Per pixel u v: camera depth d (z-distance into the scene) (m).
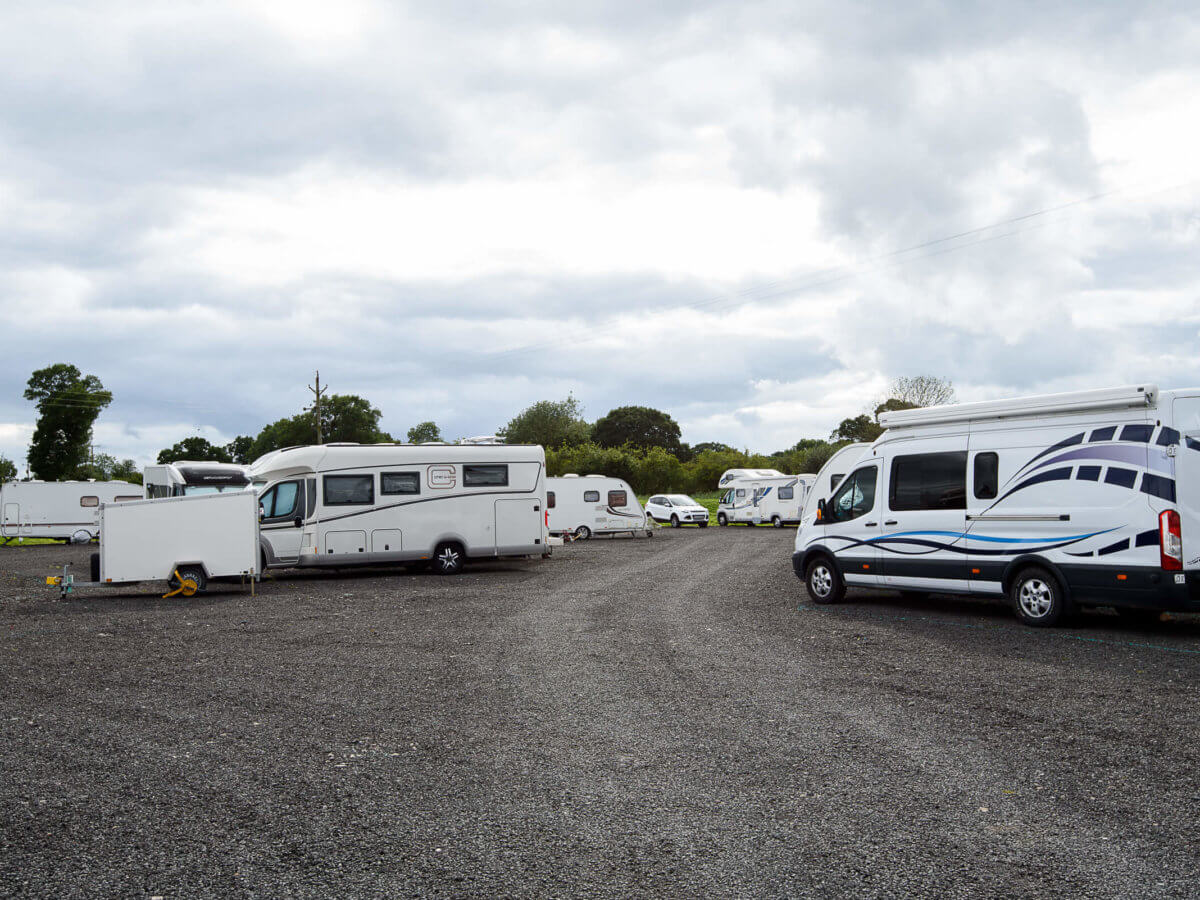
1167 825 4.46
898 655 9.27
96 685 8.20
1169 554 9.72
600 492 32.69
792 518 39.03
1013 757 5.64
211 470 25.75
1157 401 10.05
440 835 4.47
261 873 4.02
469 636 10.94
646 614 12.73
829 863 4.07
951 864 4.04
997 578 11.30
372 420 88.19
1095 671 8.27
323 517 19.22
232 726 6.66
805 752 5.84
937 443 12.15
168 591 16.48
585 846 4.31
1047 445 10.90
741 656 9.33
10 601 15.50
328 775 5.46
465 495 20.08
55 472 73.25
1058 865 4.02
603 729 6.46
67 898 3.78
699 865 4.07
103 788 5.24
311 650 10.04
